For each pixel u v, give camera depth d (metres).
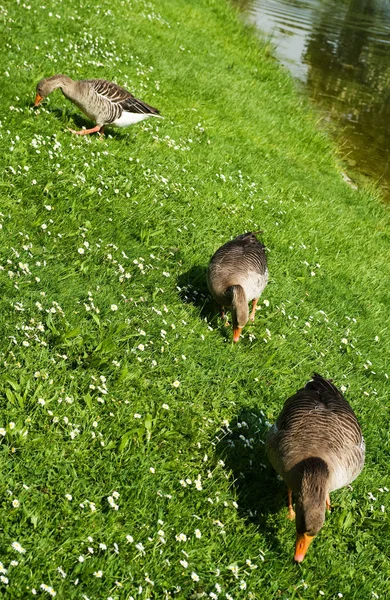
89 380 3.45
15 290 3.67
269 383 3.90
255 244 4.14
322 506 3.01
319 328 4.41
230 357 3.90
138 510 3.12
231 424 3.61
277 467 3.25
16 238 3.97
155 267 4.20
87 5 7.93
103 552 2.99
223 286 3.92
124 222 4.42
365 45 13.34
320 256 5.15
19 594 2.79
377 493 3.62
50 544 2.94
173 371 3.68
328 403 3.32
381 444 3.89
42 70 5.64
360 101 9.92
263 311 4.33
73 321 3.66
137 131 5.42
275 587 3.11
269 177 5.98
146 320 3.83
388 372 4.41
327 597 3.16
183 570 3.02
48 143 4.73
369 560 3.36
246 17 13.20
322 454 3.15
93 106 4.90
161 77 6.90
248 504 3.34
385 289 5.21
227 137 6.29
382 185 7.47
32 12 6.79
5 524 2.93
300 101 8.91
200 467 3.37
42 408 3.27
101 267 4.02
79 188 4.46
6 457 3.11
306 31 13.45
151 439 3.38
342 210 6.21
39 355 3.44
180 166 5.24
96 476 3.18
